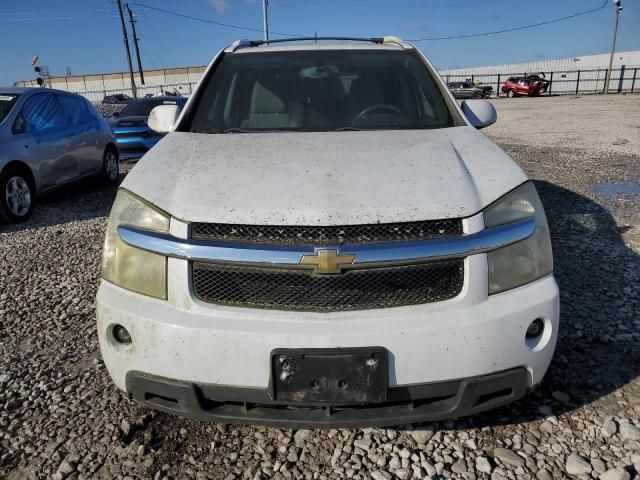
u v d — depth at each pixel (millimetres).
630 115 18062
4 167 6285
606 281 3959
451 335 1946
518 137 12719
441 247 1983
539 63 51125
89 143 8172
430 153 2428
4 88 7289
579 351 3012
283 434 2432
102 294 2184
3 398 2762
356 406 2025
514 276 2078
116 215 2229
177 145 2678
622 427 2354
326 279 1983
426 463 2229
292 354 1916
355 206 2027
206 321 1981
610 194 6625
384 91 3227
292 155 2430
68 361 3145
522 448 2293
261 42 3967
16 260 5078
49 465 2279
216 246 1998
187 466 2256
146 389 2092
